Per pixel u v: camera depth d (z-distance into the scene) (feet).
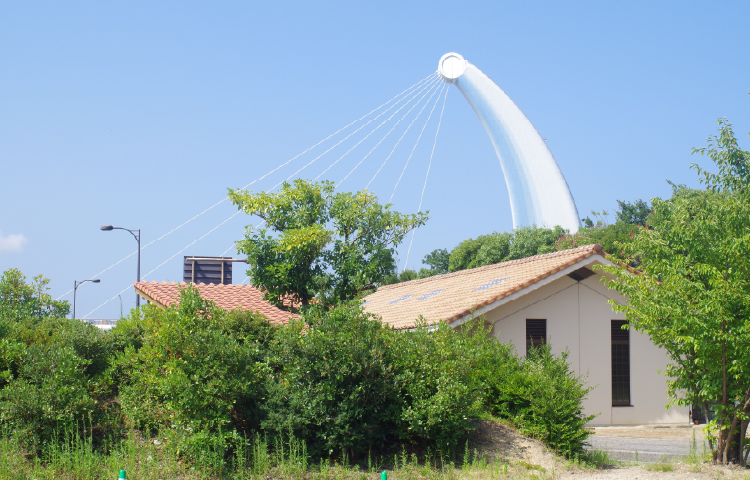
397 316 65.10
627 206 174.40
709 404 38.11
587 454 39.55
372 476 32.76
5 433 33.06
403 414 34.99
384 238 72.02
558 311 58.90
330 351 34.60
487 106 309.63
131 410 37.09
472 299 57.98
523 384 41.91
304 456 32.83
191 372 33.01
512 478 33.24
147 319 41.93
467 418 37.01
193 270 87.15
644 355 61.11
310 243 67.21
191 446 31.60
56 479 30.22
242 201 70.90
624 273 38.60
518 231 165.17
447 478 32.63
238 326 46.21
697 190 110.32
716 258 35.60
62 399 33.73
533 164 303.68
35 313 67.97
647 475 34.24
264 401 35.42
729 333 33.76
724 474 34.19
